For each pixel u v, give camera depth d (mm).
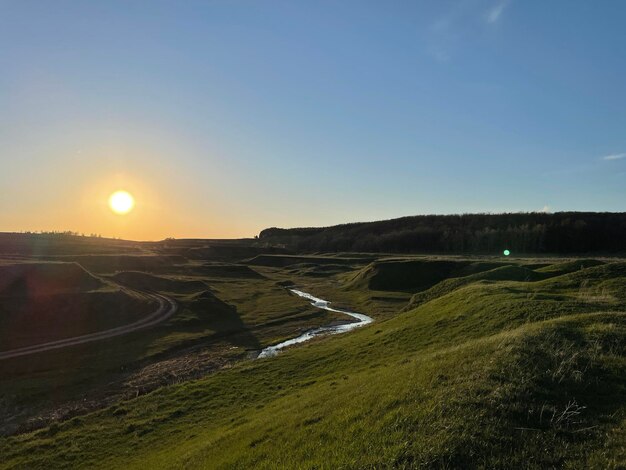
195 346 60188
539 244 173875
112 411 33594
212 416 28766
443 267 106688
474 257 145250
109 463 24641
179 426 28219
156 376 47000
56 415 37031
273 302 93938
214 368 49312
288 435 16125
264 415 23625
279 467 13375
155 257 159000
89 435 29141
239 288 114875
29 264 84625
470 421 12562
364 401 16922
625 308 27828
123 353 55781
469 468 10609
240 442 18094
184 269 144875
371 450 12305
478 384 15000
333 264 167625
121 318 73062
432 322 36000
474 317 32906
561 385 14953
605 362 16781
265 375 35750
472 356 19031
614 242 169250
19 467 25812
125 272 110312
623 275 39406
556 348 18234
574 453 11078
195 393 34062
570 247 171625
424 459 11047
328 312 82938
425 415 13445
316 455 13289
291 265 177500
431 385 16203
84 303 73812
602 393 14508
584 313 26688
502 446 11430
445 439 11719
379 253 197250
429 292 56375
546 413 13109
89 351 56344
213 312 80750
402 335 35500
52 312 69188
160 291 100438
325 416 16953
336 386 24406
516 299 33688
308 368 35156
